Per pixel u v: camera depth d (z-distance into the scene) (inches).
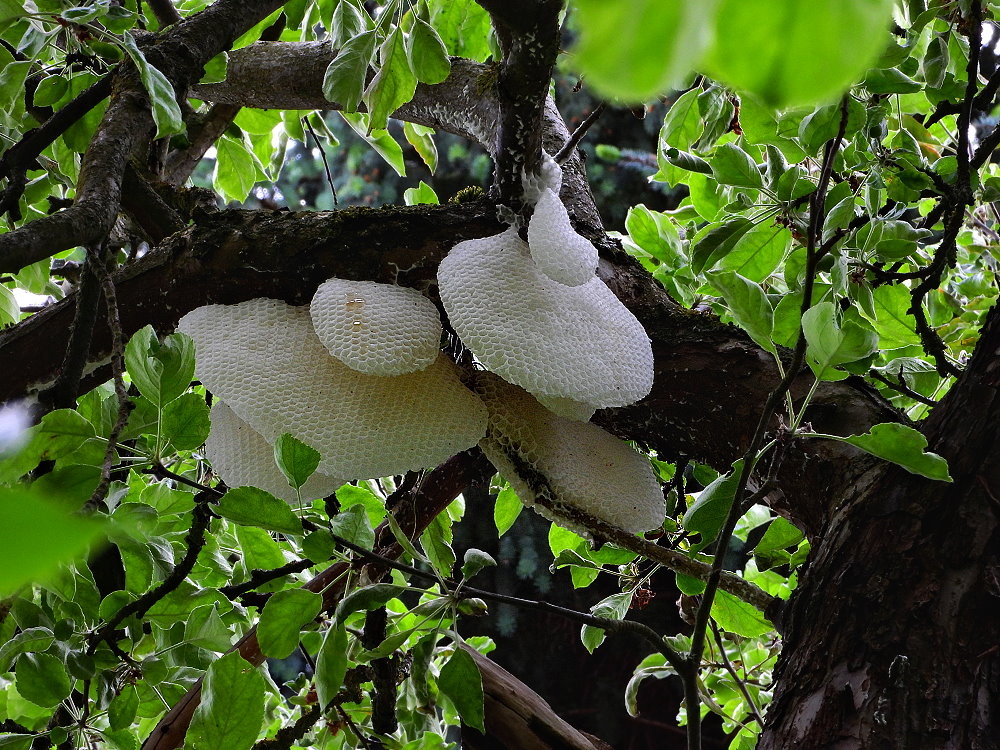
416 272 72.7
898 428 67.3
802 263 76.8
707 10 18.1
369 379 71.9
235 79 86.4
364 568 74.5
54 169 82.4
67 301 74.0
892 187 76.1
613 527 73.2
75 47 76.7
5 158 73.4
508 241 71.8
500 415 73.1
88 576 71.4
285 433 70.0
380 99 74.0
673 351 73.7
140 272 73.7
